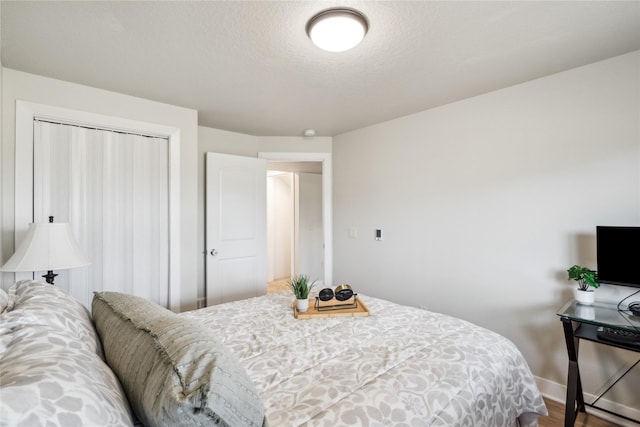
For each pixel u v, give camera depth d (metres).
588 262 1.97
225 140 3.54
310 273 5.84
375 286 3.31
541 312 2.16
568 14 1.46
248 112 2.88
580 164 2.00
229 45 1.73
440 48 1.76
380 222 3.25
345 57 1.86
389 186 3.16
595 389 1.95
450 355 1.26
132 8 1.42
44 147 2.16
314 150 3.80
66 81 2.20
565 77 2.06
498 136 2.37
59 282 2.21
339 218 3.72
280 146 3.78
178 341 0.78
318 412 0.92
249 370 1.16
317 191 5.97
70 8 1.42
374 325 1.62
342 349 1.35
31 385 0.51
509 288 2.32
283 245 6.11
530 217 2.21
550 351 2.12
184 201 2.73
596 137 1.94
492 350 1.35
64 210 2.23
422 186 2.88
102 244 2.38
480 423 1.08
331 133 3.65
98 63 1.95
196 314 1.79
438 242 2.76
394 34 1.62
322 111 2.87
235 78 2.15
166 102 2.61
